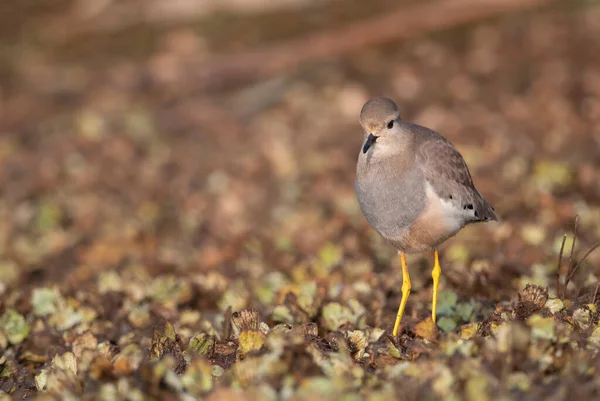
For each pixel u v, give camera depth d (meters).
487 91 20.64
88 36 25.56
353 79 22.12
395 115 8.44
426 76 21.80
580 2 24.66
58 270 14.63
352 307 9.02
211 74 22.94
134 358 6.95
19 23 26.31
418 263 11.56
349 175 17.45
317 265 11.57
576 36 22.91
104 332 9.54
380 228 8.73
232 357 7.63
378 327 8.78
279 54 23.09
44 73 23.94
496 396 6.06
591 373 6.38
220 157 19.12
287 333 7.46
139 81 23.11
